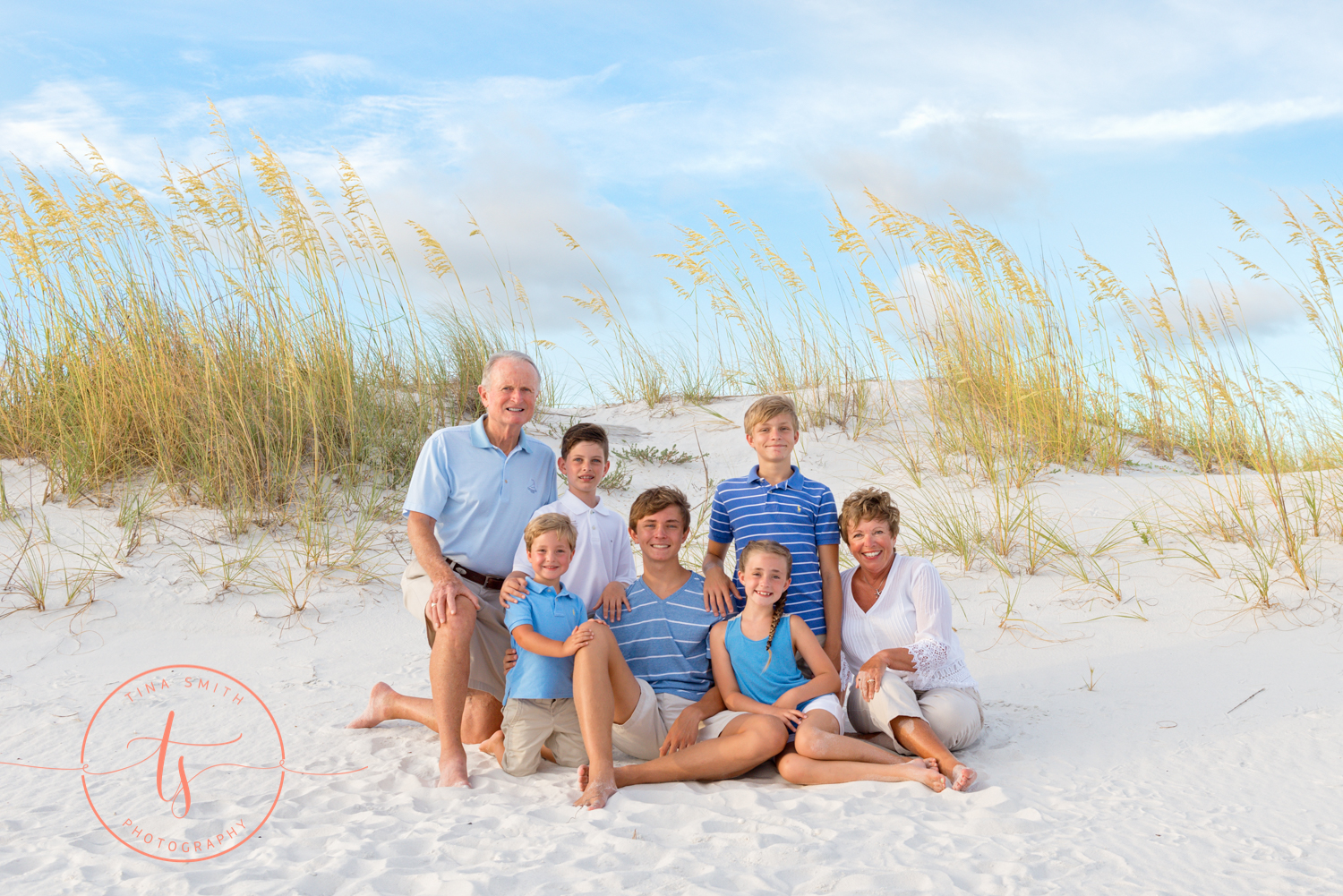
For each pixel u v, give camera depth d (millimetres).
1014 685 4707
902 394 10516
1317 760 3553
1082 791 3324
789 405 4293
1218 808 3123
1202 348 7414
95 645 5293
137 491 7004
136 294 7695
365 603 6004
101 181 7578
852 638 4074
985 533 6852
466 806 3246
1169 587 5719
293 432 7355
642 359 11281
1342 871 2584
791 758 3543
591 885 2525
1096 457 8516
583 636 3533
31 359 7578
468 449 4168
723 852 2777
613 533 4230
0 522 6445
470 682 4059
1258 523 6445
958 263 8797
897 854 2723
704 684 4023
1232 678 4523
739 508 4270
